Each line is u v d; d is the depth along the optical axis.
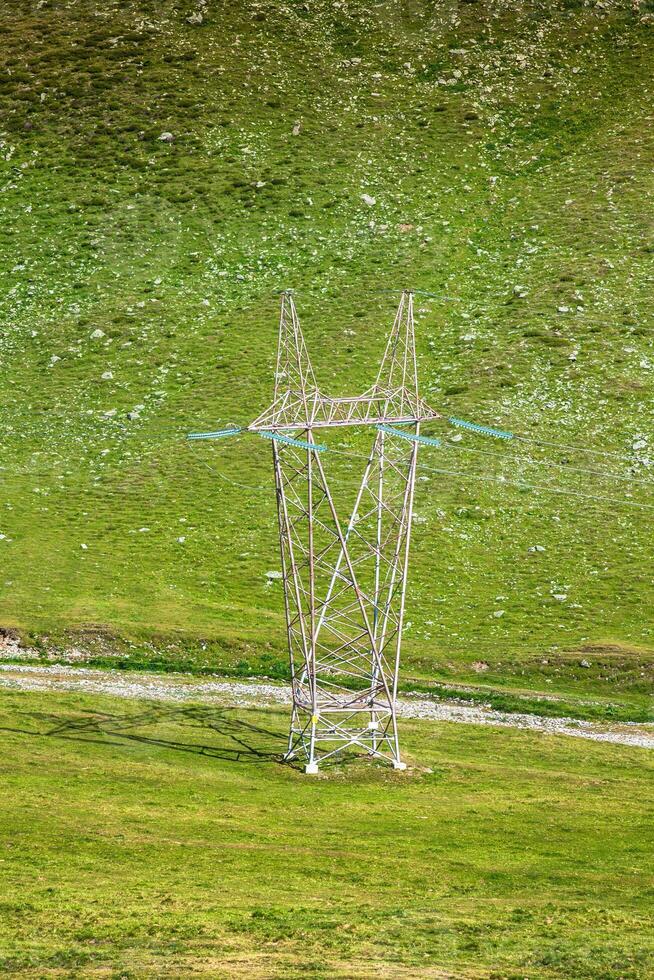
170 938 131.12
